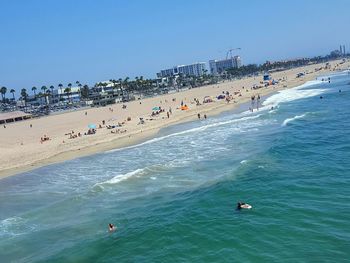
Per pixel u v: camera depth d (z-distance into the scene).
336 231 20.34
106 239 23.73
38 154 57.75
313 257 18.12
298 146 40.19
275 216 23.19
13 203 34.16
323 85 124.62
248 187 29.11
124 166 42.69
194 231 22.84
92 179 38.88
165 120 80.56
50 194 35.56
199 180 33.00
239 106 93.12
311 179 29.17
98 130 76.25
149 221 25.39
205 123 69.38
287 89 127.19
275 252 19.08
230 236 21.44
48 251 23.30
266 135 49.12
